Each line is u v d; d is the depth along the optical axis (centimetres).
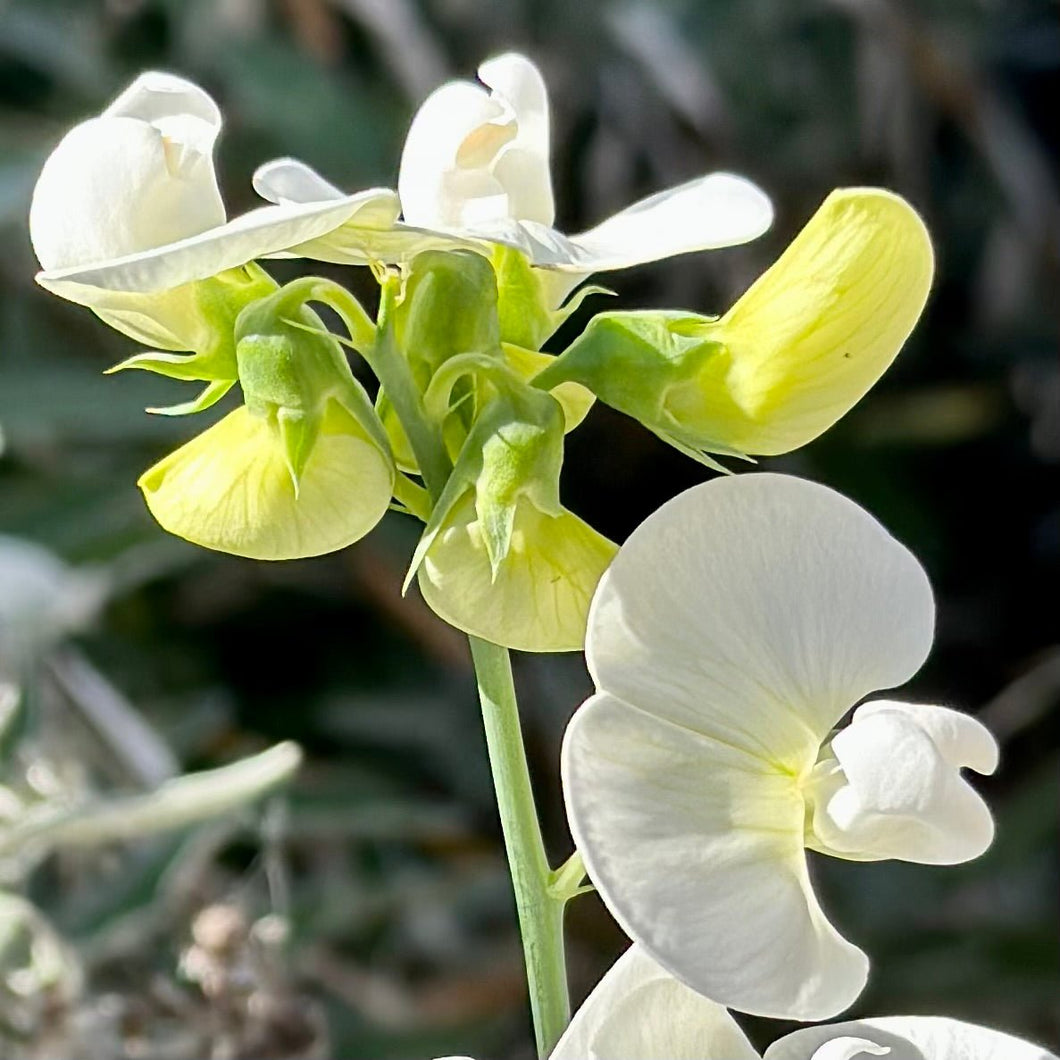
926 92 65
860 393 31
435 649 57
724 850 30
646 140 64
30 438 53
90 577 52
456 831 54
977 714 61
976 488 66
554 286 32
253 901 49
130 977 42
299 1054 41
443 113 31
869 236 30
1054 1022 53
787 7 66
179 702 55
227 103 62
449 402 31
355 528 31
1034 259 64
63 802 42
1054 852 59
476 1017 53
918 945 54
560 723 56
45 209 31
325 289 31
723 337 31
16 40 62
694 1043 31
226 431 31
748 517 30
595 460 62
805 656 30
